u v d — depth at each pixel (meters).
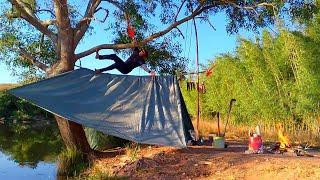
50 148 21.44
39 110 42.69
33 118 41.81
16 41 14.77
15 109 42.28
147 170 11.48
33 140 25.52
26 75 16.62
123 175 11.45
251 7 14.12
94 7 14.05
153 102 13.54
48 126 37.53
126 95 13.55
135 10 14.73
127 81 13.74
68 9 15.14
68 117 12.77
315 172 9.98
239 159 11.76
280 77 21.36
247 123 26.08
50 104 12.77
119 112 13.26
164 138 12.95
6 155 18.83
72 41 13.99
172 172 11.13
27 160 17.30
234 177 10.27
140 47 14.13
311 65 17.91
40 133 30.62
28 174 14.24
